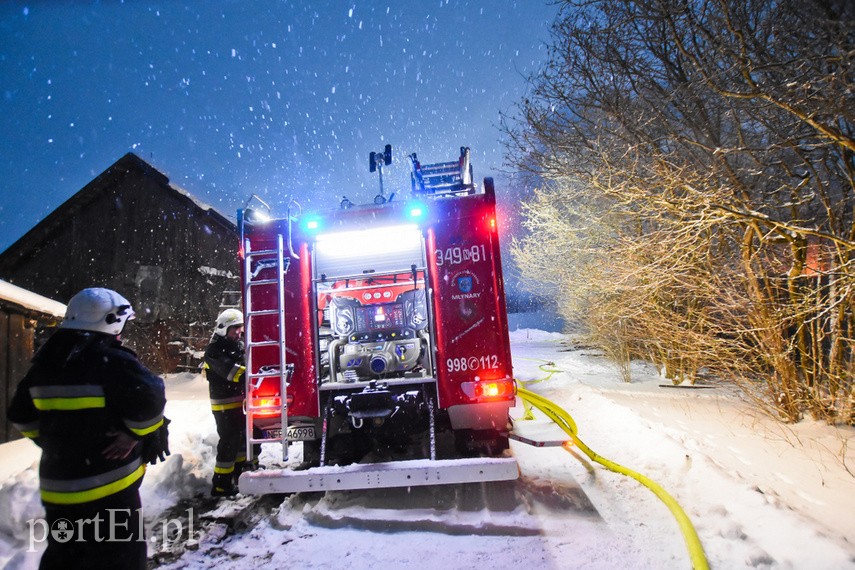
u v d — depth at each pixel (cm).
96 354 222
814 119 466
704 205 499
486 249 438
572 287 919
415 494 415
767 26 526
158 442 244
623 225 807
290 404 432
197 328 1422
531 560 303
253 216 456
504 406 426
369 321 500
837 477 380
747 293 566
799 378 567
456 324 431
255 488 364
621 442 530
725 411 606
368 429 438
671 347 749
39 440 227
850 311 520
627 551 306
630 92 696
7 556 322
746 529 313
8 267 1446
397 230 482
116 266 1453
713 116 648
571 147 738
